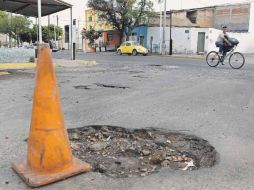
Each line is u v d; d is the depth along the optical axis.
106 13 40.28
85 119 5.09
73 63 17.05
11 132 4.44
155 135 4.38
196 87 8.53
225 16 42.50
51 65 3.13
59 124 3.08
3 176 3.08
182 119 5.12
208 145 3.97
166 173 3.17
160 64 17.36
